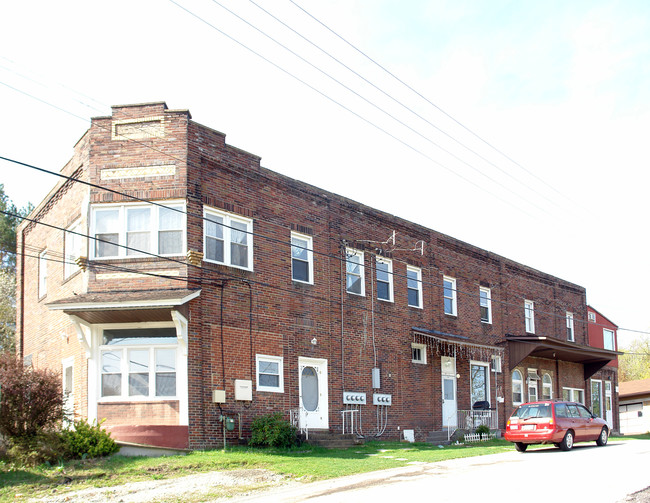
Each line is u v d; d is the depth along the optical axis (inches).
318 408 932.0
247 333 842.2
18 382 663.1
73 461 663.8
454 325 1219.2
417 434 1075.9
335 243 1000.9
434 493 523.2
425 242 1182.9
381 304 1063.0
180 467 659.4
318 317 949.8
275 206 917.8
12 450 638.5
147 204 805.9
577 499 492.4
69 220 883.4
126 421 764.0
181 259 790.5
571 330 1631.4
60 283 899.4
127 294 763.4
